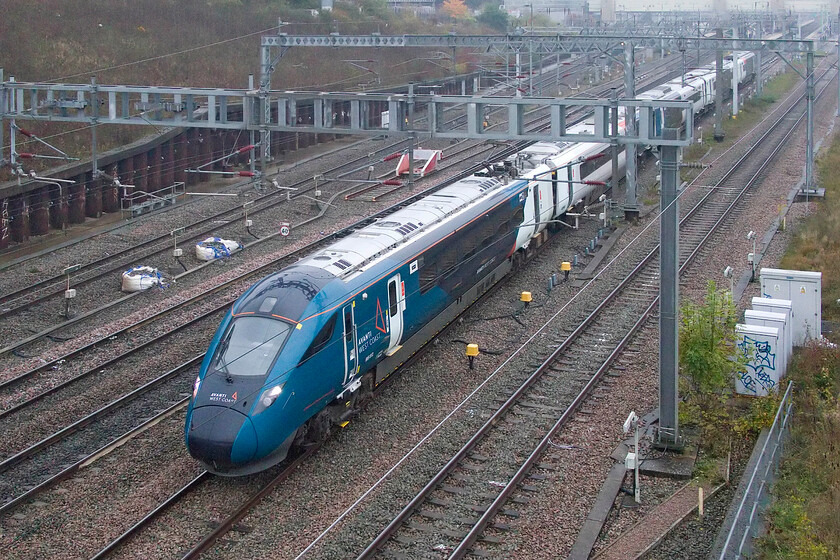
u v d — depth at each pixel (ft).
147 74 239.71
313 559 62.44
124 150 184.55
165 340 107.76
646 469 75.41
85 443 81.46
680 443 79.05
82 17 248.73
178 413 87.92
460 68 337.72
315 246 147.84
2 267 139.03
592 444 80.12
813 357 94.89
